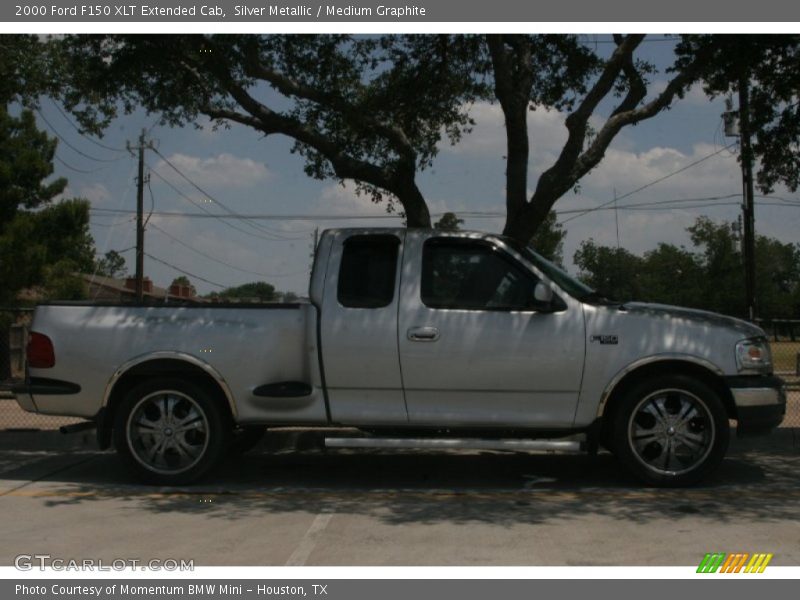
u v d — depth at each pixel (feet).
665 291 147.23
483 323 22.59
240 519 20.56
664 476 22.89
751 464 27.12
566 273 24.73
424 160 38.50
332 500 22.65
